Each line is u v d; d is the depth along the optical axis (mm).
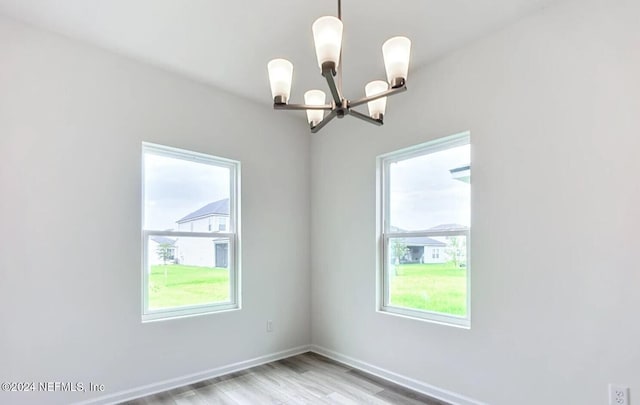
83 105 2580
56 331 2398
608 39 1976
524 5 2191
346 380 3062
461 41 2584
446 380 2656
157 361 2836
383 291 3281
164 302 2996
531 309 2225
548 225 2174
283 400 2686
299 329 3850
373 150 3346
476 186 2547
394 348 3053
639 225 1849
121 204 2715
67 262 2461
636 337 1839
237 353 3332
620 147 1921
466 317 2658
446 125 2760
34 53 2398
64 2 2139
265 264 3613
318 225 3930
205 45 2621
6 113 2287
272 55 2754
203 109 3229
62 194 2463
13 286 2262
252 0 2111
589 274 2004
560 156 2139
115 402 2607
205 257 3277
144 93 2879
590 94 2031
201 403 2641
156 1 2131
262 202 3631
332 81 1437
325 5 2160
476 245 2527
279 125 3820
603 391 1929
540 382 2166
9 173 2279
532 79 2273
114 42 2590
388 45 1533
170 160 3105
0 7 2199
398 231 3205
